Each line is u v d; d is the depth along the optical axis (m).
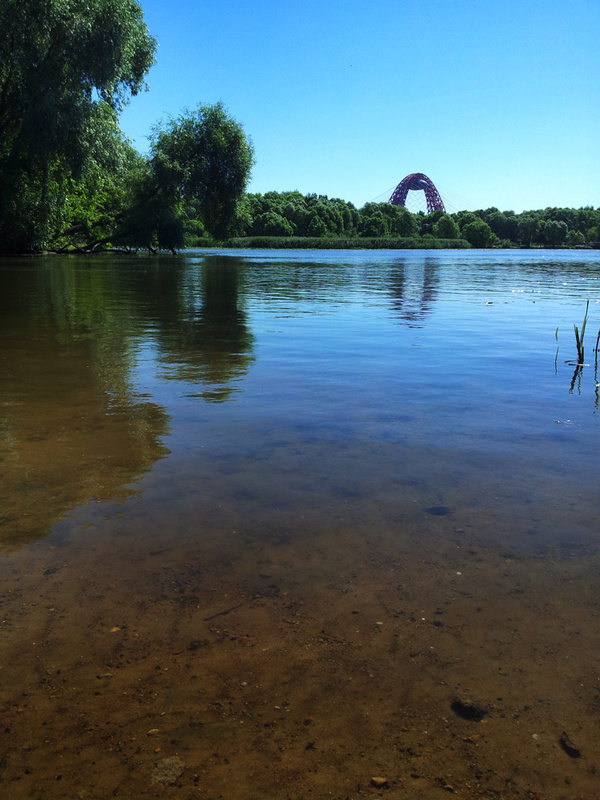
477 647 1.46
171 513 2.11
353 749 1.19
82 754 1.18
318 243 85.88
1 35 20.03
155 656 1.43
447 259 41.38
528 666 1.40
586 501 2.21
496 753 1.18
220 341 5.81
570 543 1.92
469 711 1.28
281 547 1.89
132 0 24.41
